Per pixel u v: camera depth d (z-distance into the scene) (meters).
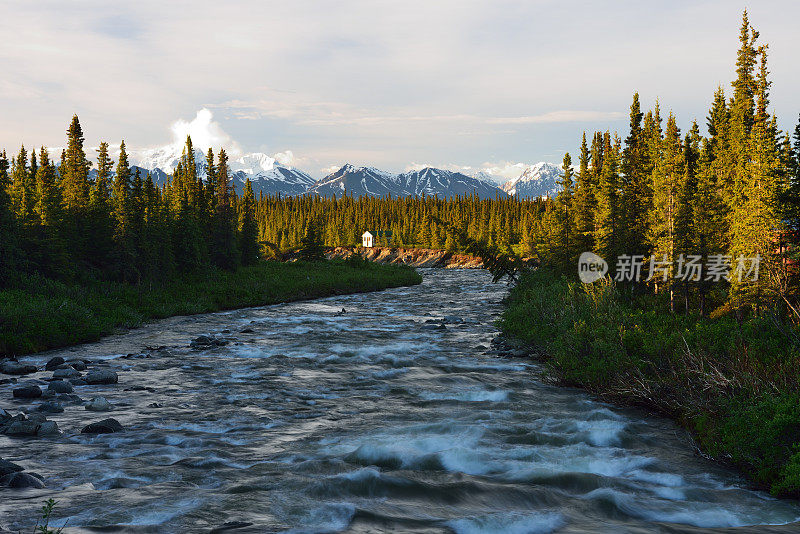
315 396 13.16
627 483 7.34
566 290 23.19
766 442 7.48
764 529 5.82
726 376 10.07
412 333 25.23
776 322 11.09
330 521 5.62
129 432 9.78
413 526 5.57
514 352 19.33
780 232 23.41
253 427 10.28
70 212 38.03
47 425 9.67
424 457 8.16
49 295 27.44
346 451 8.66
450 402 12.53
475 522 5.68
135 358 18.58
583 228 38.81
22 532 5.09
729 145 40.06
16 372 15.78
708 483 7.58
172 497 6.32
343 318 31.58
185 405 12.14
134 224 38.62
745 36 41.12
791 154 23.97
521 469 7.73
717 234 27.98
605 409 11.73
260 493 6.51
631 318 15.52
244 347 20.95
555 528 5.68
